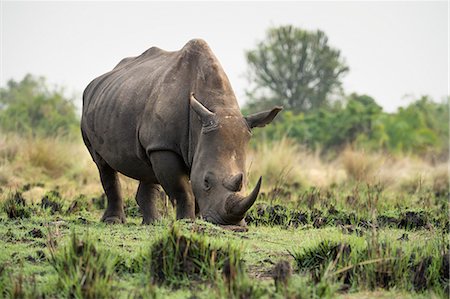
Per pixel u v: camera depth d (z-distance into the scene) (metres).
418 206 33.06
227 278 16.66
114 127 27.92
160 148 25.75
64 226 25.81
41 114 83.19
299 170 49.84
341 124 82.69
